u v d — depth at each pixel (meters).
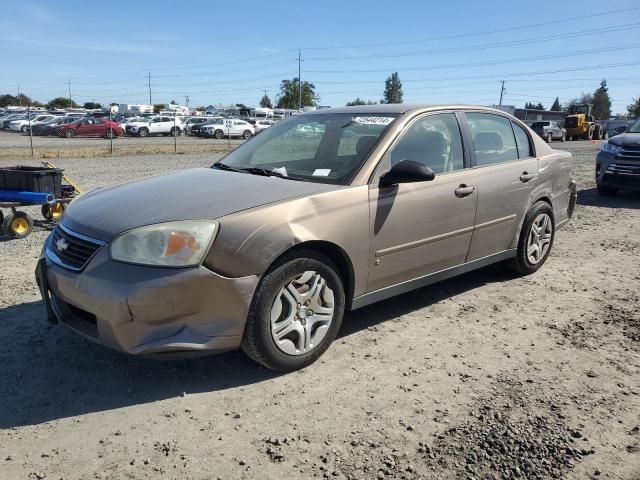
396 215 3.82
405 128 4.09
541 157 5.39
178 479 2.46
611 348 3.88
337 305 3.58
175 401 3.09
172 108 76.44
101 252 3.03
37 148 26.12
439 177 4.20
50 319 3.39
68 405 3.04
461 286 5.16
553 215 5.56
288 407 3.05
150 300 2.88
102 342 3.06
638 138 10.31
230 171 4.20
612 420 2.98
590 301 4.82
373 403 3.11
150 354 2.94
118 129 40.47
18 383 3.25
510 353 3.78
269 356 3.27
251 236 3.09
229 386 3.26
